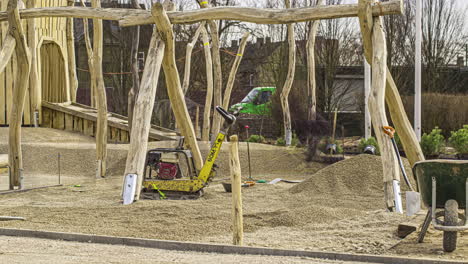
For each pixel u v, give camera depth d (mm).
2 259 5996
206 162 11758
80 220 8938
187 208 9977
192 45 23188
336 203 10664
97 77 16703
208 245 6539
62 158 18953
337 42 39375
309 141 20234
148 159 11906
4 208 10312
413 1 39500
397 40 39469
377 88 9812
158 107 32906
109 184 15188
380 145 9633
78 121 24766
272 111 32719
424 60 40906
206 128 22859
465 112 30000
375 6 10117
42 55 26172
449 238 6617
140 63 42188
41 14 13039
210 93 23000
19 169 13938
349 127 37000
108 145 21516
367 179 12422
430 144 22906
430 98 30609
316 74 39094
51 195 12797
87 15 12562
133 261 5930
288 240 7555
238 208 6867
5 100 23359
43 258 6074
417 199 7832
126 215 9375
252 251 6387
